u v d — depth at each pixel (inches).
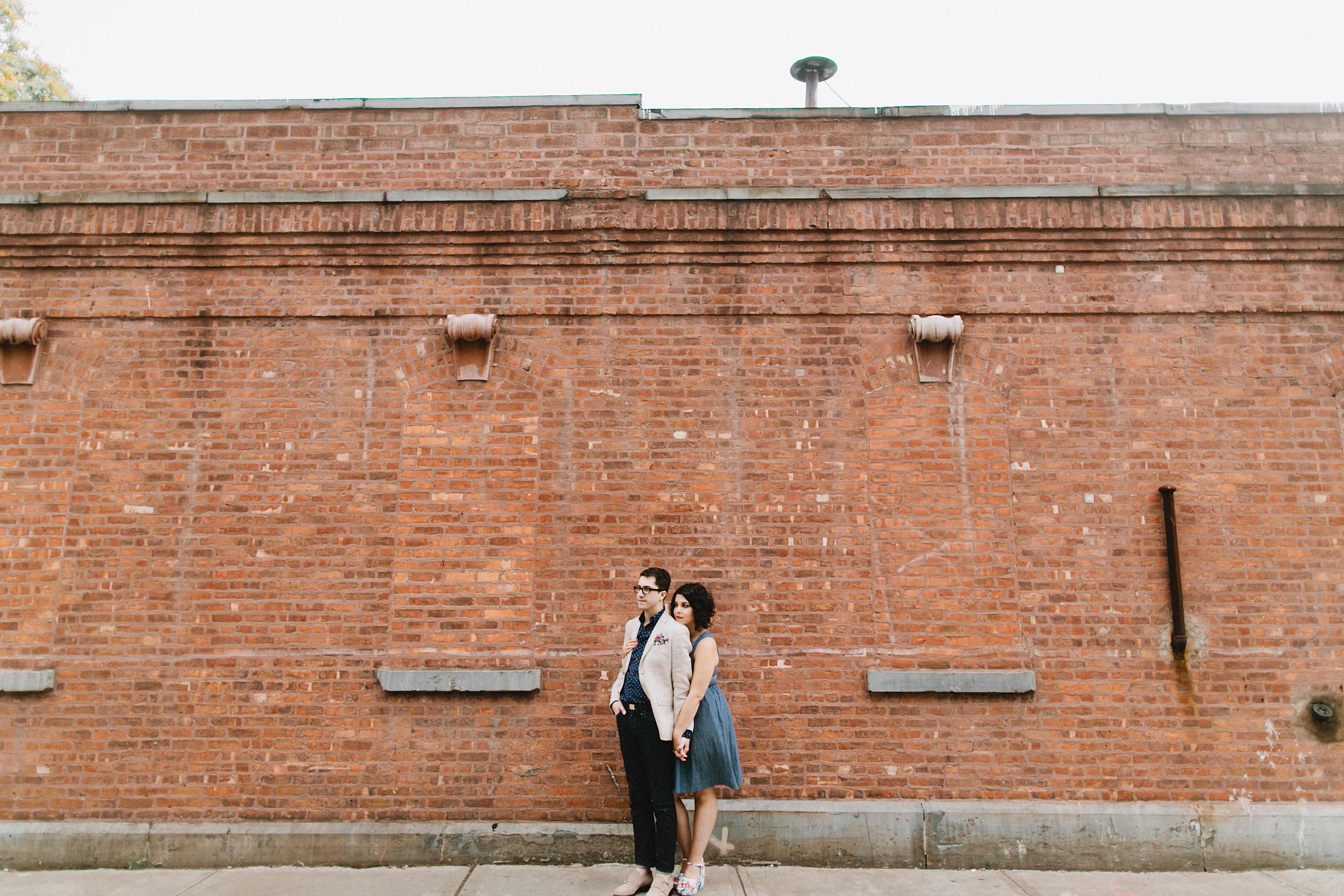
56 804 221.3
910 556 230.8
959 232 245.4
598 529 233.1
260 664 227.0
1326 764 220.7
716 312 244.2
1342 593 227.6
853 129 252.2
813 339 242.7
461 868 214.2
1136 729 222.5
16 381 239.9
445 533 232.5
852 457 236.4
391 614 228.7
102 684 226.1
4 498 234.2
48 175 249.1
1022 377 239.8
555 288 245.4
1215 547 230.5
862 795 220.8
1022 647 225.9
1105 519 232.2
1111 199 244.2
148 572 231.1
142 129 251.8
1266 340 240.5
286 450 237.5
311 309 243.6
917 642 226.7
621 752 219.8
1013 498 233.3
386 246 246.5
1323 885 205.5
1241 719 222.5
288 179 249.8
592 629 228.1
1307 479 233.3
